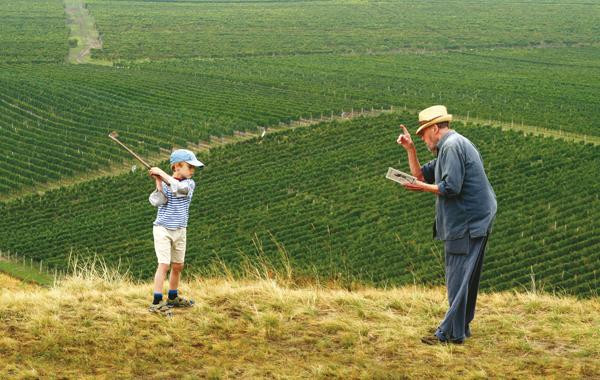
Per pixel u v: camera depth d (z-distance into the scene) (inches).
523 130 3250.5
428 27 6904.5
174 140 3149.6
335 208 2415.1
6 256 2105.1
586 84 4507.9
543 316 483.2
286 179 2711.6
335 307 482.3
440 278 1710.1
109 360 403.2
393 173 426.0
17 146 3078.2
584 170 2603.3
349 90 4158.5
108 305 469.4
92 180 2741.1
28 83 4028.1
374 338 433.7
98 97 3892.7
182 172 471.2
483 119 3454.7
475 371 388.2
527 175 2605.8
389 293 524.1
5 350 409.7
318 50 5792.3
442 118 433.7
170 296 470.0
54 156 2982.3
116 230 2293.3
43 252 2092.8
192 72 4714.6
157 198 459.5
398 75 4749.0
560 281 1697.8
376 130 3218.5
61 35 6112.2
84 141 3159.5
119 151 3024.1
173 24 6993.1
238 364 398.6
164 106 3789.4
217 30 6707.7
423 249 1964.8
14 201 2551.7
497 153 2812.5
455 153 421.4
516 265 1818.4
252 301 480.4
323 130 3228.3
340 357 407.5
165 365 398.9
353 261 1911.9
